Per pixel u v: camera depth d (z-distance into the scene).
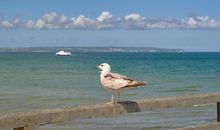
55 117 4.50
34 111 4.43
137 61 120.69
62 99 29.30
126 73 61.69
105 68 5.46
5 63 103.25
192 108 20.66
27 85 42.06
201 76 54.97
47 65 92.19
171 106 5.66
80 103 27.02
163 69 73.06
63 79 50.69
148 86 38.69
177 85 40.84
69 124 15.95
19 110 23.23
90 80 49.00
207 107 20.97
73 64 98.81
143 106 5.40
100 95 31.98
